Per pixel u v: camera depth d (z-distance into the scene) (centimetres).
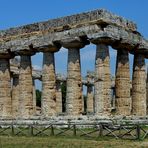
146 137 2964
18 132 3466
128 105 4297
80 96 4216
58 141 2875
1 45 4812
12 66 6059
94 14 4016
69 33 4159
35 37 4481
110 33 3897
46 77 4422
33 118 4338
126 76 4309
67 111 4191
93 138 2988
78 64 4219
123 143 2683
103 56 3959
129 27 4288
